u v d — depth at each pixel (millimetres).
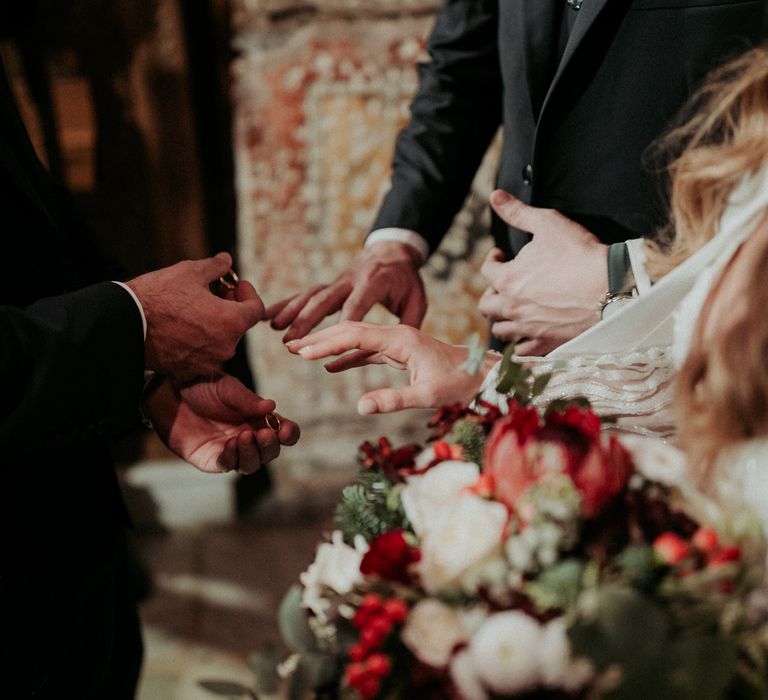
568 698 604
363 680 630
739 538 653
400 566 670
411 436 2807
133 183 2557
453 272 2596
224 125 2668
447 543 642
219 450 1188
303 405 2758
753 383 701
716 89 1020
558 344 1159
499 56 1348
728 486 712
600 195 1221
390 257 1421
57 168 2508
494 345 1378
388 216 1456
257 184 2562
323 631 720
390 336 1073
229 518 2768
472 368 836
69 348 947
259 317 1173
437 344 1072
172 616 2377
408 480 748
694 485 719
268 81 2484
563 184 1238
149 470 2736
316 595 735
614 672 584
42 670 1059
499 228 1415
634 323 969
